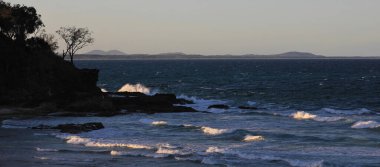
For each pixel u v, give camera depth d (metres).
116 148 44.03
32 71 91.19
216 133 52.56
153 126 58.53
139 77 190.62
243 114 73.38
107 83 154.62
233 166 36.41
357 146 44.88
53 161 38.28
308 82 153.62
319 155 40.66
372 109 85.19
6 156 40.38
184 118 68.12
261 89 127.19
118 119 66.75
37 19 110.00
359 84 143.88
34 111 72.38
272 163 37.44
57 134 52.31
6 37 97.69
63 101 76.75
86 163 37.53
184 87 137.38
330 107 87.75
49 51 104.38
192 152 41.66
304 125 59.91
